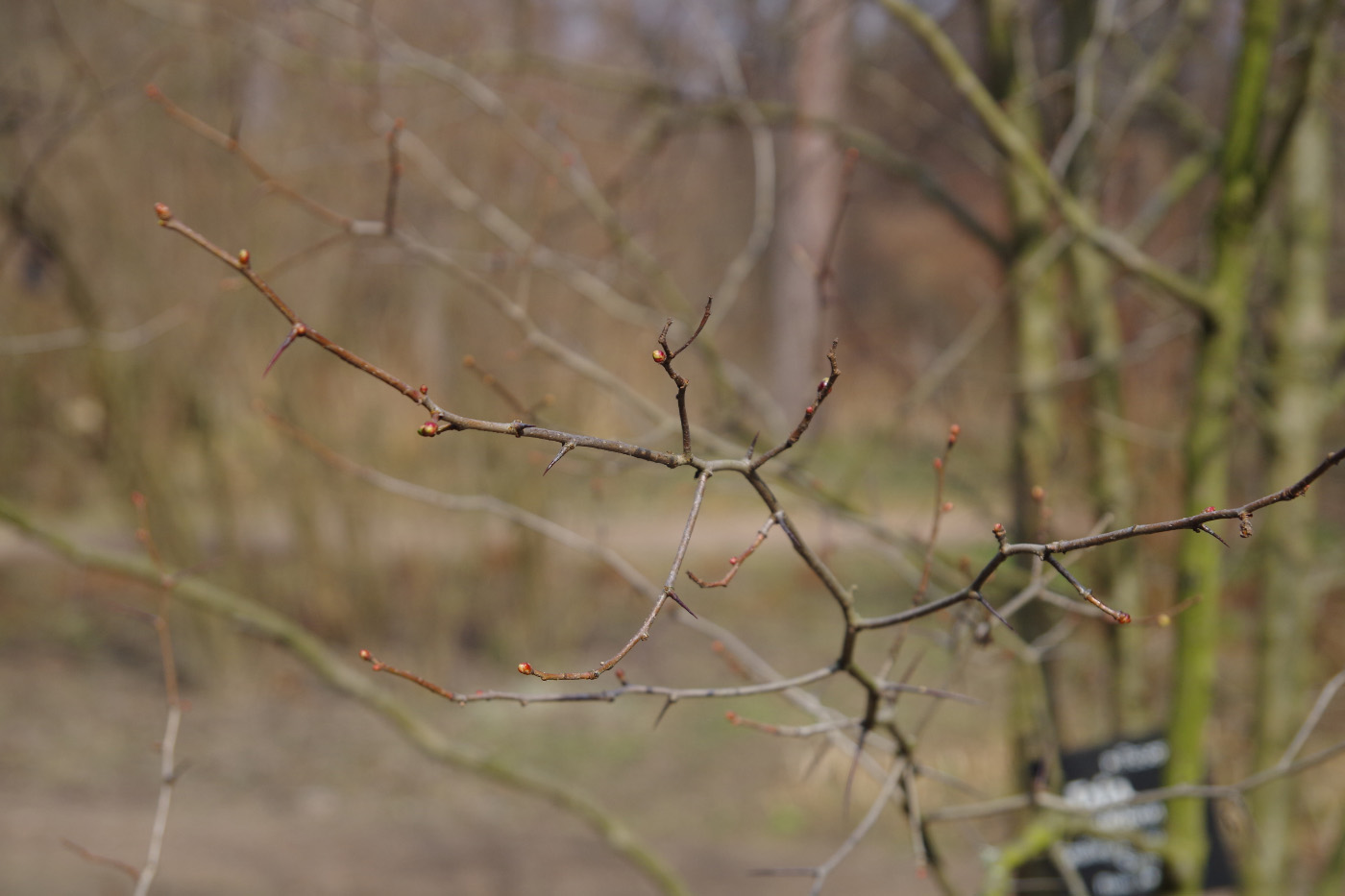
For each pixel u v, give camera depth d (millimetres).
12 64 6117
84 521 10117
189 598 2205
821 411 7492
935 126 3457
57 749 6777
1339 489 4496
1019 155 2326
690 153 5121
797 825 5965
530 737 7387
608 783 6582
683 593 9633
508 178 6957
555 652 8711
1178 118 3273
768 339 14531
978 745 6086
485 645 8773
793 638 8852
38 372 8477
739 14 4016
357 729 7473
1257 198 2178
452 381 8055
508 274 7309
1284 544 3135
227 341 8086
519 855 5617
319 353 8180
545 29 5488
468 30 6008
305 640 2264
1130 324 4637
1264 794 3090
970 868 5242
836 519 2492
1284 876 3047
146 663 8578
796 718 7418
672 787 6516
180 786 6426
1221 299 2193
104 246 7652
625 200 4617
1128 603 3100
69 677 8078
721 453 2316
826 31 4277
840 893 5055
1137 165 4117
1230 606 4020
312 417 8258
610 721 7594
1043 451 3092
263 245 7840
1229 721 3633
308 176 7508
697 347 2832
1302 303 3137
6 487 9711
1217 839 2246
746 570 10352
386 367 8203
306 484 8266
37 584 9430
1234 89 2174
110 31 6590
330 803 6285
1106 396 3184
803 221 14789
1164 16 3850
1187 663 2215
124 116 6879
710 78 3725
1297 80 2135
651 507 10742
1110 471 3158
